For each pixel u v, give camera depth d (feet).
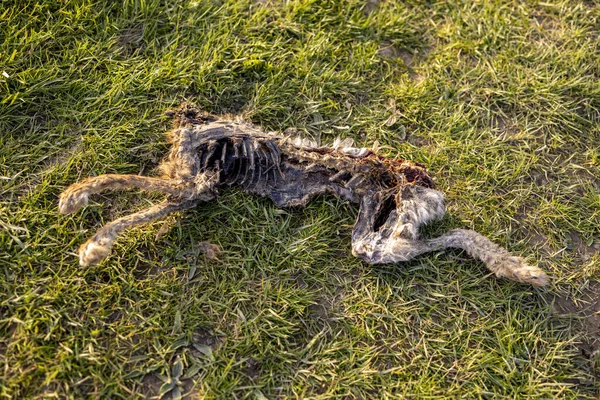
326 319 8.93
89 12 10.82
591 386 8.70
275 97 10.61
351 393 8.39
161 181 8.80
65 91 10.14
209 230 9.35
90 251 8.08
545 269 9.65
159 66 10.57
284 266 9.25
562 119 11.10
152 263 8.99
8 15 10.50
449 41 11.91
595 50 11.93
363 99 11.03
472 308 9.20
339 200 9.77
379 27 11.82
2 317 8.31
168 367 8.27
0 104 9.81
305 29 11.53
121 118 10.09
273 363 8.48
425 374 8.61
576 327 9.20
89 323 8.42
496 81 11.35
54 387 7.92
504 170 10.46
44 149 9.70
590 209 10.28
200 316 8.68
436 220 9.68
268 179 9.56
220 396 8.14
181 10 11.19
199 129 9.23
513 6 12.38
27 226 8.96
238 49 10.96
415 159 10.44
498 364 8.73
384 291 9.17
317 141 10.45
